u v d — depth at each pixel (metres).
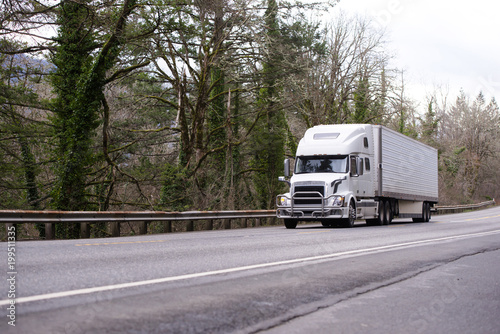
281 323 4.28
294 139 42.38
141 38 25.94
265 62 31.17
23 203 26.73
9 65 25.14
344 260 8.76
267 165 36.06
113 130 32.28
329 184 20.08
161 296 5.14
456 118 75.19
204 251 9.77
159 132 34.28
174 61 30.05
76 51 24.98
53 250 9.62
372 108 42.84
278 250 10.17
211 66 31.64
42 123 25.84
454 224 24.83
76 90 25.00
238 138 36.25
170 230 19.88
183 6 26.45
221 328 4.00
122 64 27.73
